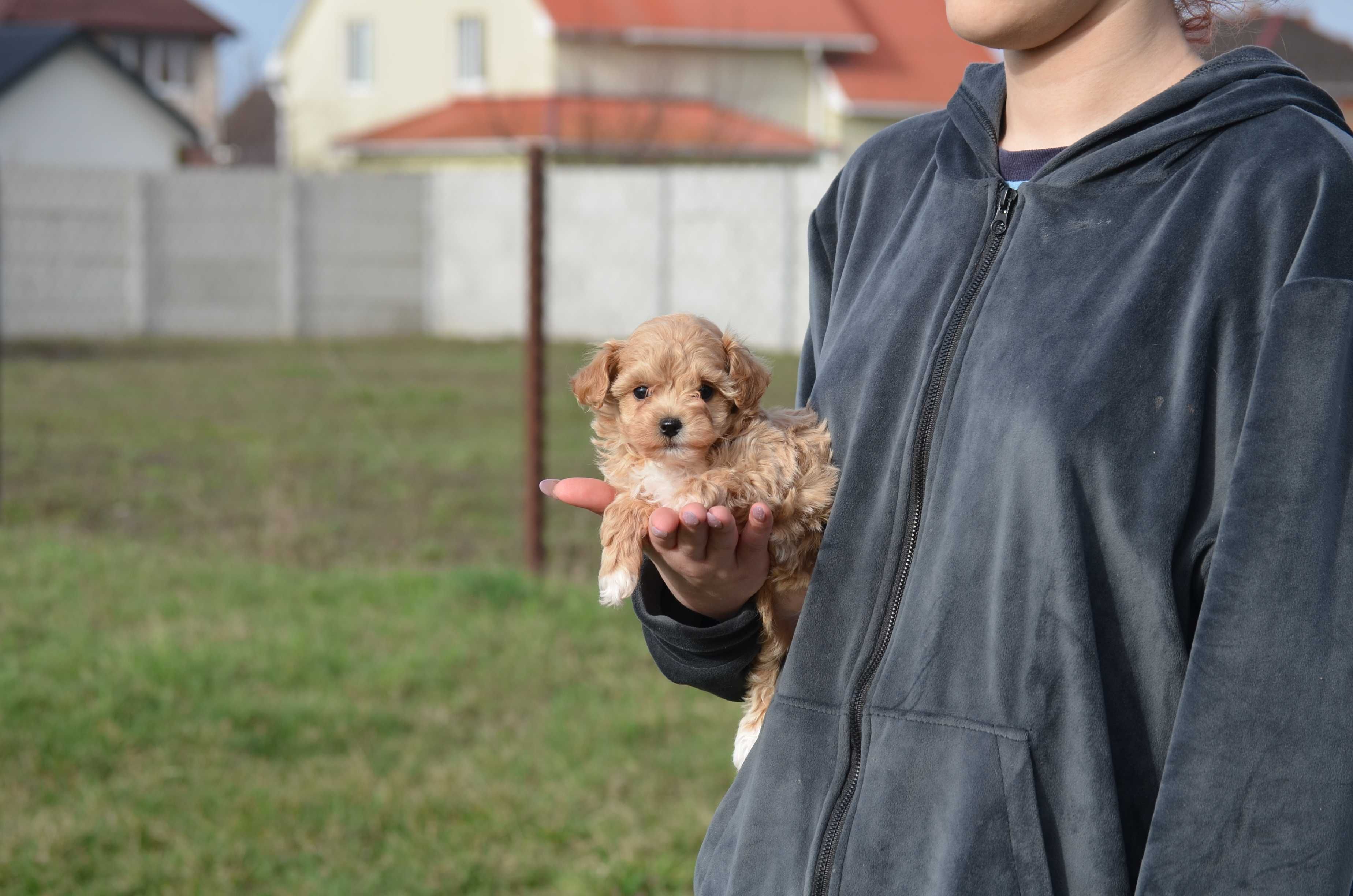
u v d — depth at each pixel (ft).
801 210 65.82
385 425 42.96
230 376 54.85
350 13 107.14
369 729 18.12
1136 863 4.80
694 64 96.48
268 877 14.14
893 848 5.13
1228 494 4.51
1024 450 4.91
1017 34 5.46
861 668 5.44
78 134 92.63
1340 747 4.27
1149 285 4.89
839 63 99.71
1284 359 4.48
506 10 96.53
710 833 6.16
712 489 5.88
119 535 28.27
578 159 88.79
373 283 77.92
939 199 5.87
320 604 23.31
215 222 74.08
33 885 13.69
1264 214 4.79
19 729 17.34
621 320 73.31
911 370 5.60
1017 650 4.90
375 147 93.45
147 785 16.10
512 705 19.13
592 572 26.17
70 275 70.69
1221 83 5.18
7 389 48.67
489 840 15.12
